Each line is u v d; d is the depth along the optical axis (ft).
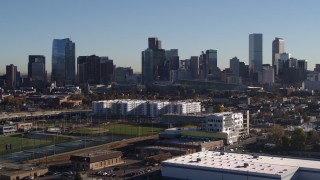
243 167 633.20
